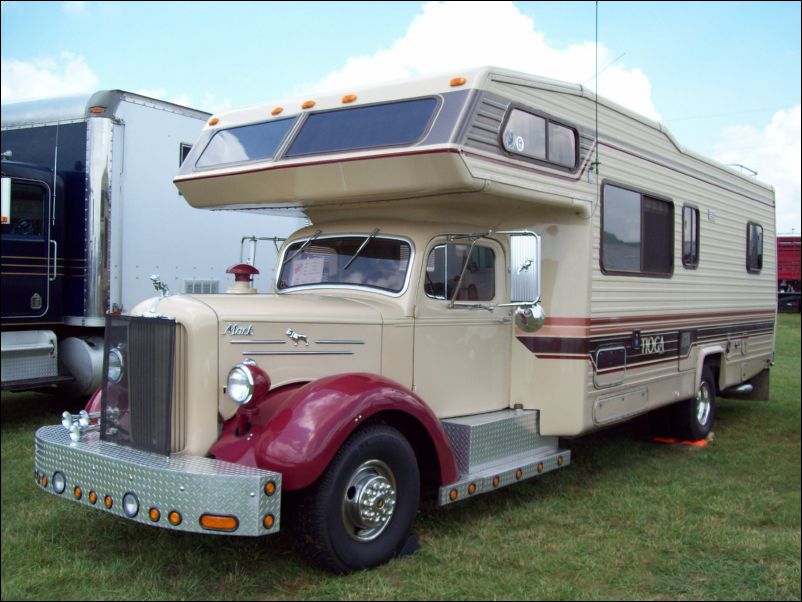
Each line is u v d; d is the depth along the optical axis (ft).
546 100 15.65
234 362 12.40
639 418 27.37
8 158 25.70
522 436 16.44
